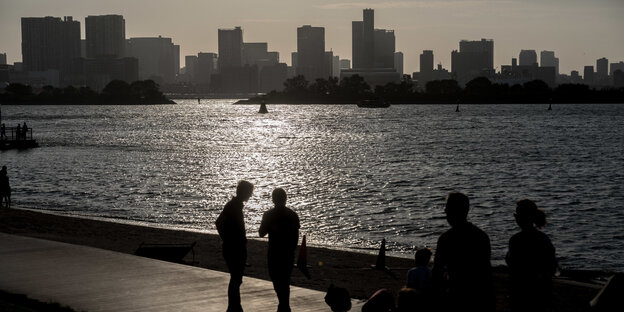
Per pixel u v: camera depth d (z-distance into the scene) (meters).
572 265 26.41
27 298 13.05
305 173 61.56
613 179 56.44
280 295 11.75
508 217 37.44
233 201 12.15
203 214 38.72
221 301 13.13
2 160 73.62
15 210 34.28
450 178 56.81
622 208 41.00
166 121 193.12
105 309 12.48
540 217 9.31
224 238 12.03
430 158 76.31
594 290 17.83
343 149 90.94
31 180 55.44
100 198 45.28
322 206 41.38
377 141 106.75
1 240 19.81
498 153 82.94
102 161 73.25
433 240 30.94
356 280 19.25
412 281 10.28
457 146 94.75
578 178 57.09
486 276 8.79
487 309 8.77
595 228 34.25
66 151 86.75
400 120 189.00
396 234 32.41
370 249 28.34
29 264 16.39
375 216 37.56
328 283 18.53
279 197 11.77
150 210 40.06
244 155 82.06
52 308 12.44
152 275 15.27
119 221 35.16
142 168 65.88
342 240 30.77
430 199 44.28
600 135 119.50
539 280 9.21
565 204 42.69
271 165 69.44
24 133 92.19
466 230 8.82
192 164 70.50
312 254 24.64
